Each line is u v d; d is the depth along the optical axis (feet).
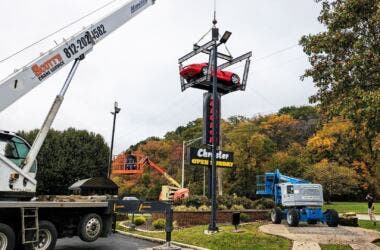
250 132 173.06
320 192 59.36
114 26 46.19
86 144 128.77
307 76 45.34
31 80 38.14
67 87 41.32
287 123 229.25
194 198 71.41
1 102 36.04
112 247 44.21
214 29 54.95
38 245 36.29
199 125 250.37
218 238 44.83
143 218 68.74
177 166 216.74
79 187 90.79
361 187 171.73
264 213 70.54
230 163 86.02
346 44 41.68
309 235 45.85
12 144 37.45
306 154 175.42
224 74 78.28
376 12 38.06
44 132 39.22
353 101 39.09
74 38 42.16
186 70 76.38
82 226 40.52
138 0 49.06
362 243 42.24
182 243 45.34
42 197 42.24
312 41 43.60
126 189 199.21
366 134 43.27
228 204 73.67
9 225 34.40
